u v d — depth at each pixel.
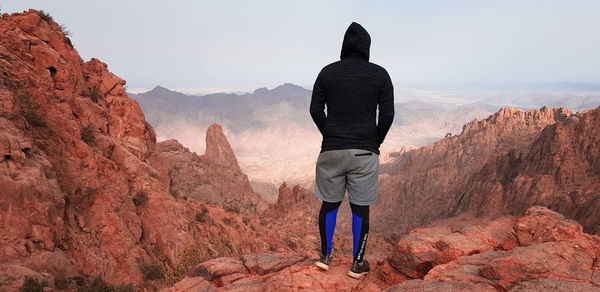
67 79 29.55
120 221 25.86
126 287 20.80
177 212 32.03
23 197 17.53
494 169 193.88
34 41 28.30
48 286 15.68
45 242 18.03
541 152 168.50
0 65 24.16
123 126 35.84
